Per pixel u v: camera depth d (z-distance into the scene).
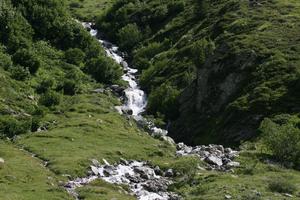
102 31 152.38
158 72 111.31
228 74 89.50
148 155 64.06
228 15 115.19
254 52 89.94
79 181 49.97
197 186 50.09
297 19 102.81
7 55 97.06
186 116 91.44
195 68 103.31
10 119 70.62
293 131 59.41
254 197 42.78
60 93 93.25
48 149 60.16
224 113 82.38
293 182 49.91
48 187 43.97
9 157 53.41
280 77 82.62
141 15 148.88
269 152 62.66
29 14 116.31
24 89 87.94
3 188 41.28
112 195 44.34
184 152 69.25
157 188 50.12
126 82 112.88
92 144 64.69
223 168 57.38
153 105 98.38
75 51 112.31
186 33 126.56
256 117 76.12
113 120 80.44
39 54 105.94
